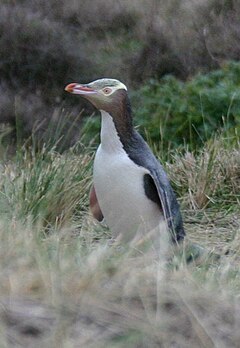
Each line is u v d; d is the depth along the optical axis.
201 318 9.45
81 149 22.06
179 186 19.08
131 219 13.75
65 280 9.65
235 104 26.22
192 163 19.55
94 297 9.47
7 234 11.08
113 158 13.61
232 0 42.94
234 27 42.62
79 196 17.06
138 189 13.56
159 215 13.74
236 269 12.17
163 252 12.03
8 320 8.99
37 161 17.39
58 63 42.34
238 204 18.41
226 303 9.85
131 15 44.38
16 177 16.48
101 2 44.66
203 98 26.45
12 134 36.97
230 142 21.67
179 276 10.42
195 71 42.28
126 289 9.68
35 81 41.97
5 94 41.53
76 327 9.06
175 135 26.17
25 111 40.66
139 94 34.94
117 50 42.88
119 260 10.49
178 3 43.59
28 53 42.28
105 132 13.70
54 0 43.25
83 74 42.41
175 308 9.50
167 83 32.06
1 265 9.91
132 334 8.98
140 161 13.62
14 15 42.41
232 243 14.22
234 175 19.22
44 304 9.27
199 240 15.91
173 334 9.16
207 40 42.53
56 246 11.12
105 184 13.70
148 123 28.20
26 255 10.27
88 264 10.08
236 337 9.26
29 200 15.60
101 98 13.68
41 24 42.56
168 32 42.84
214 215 17.91
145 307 9.43
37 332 8.92
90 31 43.41
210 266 12.84
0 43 42.34
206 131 24.73
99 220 14.65
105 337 8.96
